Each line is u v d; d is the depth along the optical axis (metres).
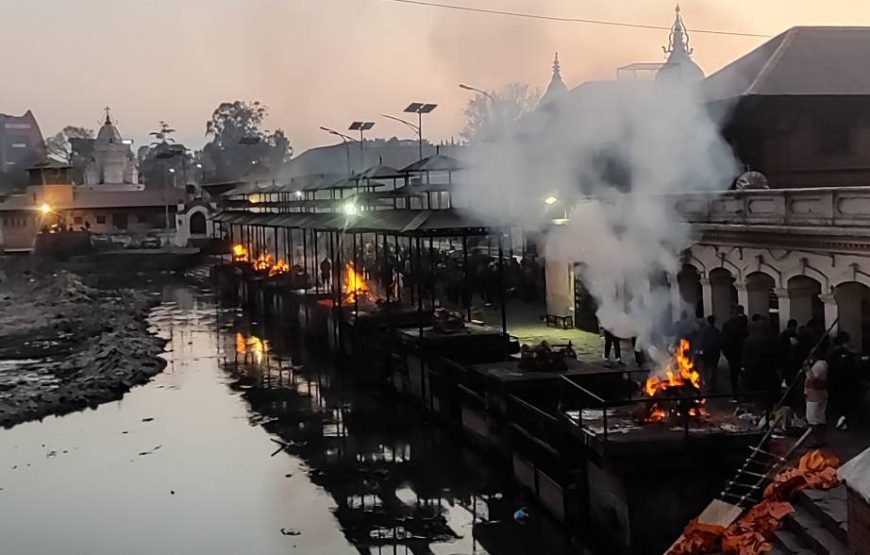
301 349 37.69
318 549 15.97
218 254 85.31
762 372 17.52
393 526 16.81
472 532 16.22
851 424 15.43
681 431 13.65
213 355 37.16
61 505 18.92
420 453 21.12
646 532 13.20
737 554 10.55
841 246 17.59
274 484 19.77
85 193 104.00
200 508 18.44
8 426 26.11
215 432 24.50
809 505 10.62
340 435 23.33
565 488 15.16
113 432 24.98
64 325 49.12
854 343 17.97
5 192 128.38
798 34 28.53
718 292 22.98
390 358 27.50
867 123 26.53
